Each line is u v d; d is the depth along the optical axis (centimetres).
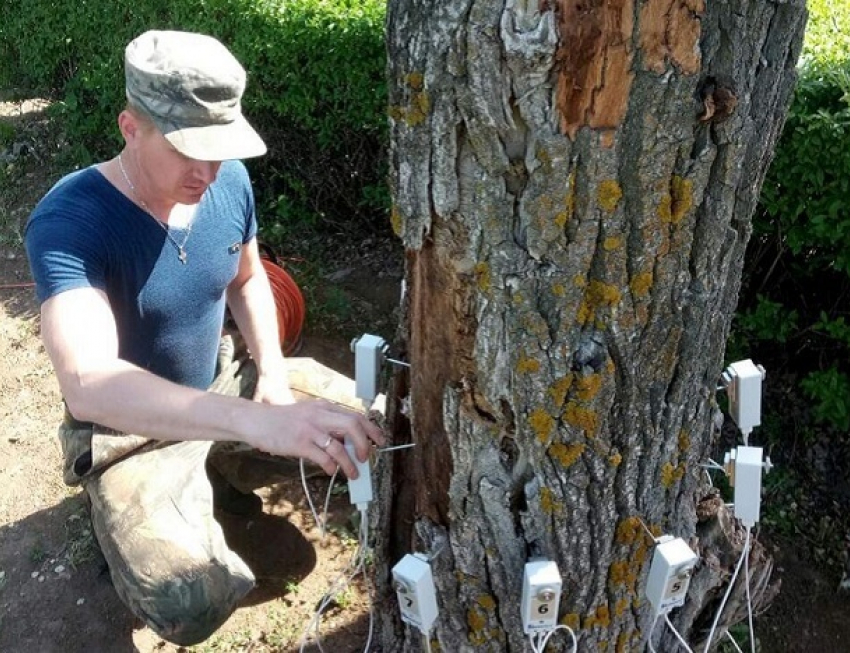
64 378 172
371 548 243
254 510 297
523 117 128
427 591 160
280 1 390
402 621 196
